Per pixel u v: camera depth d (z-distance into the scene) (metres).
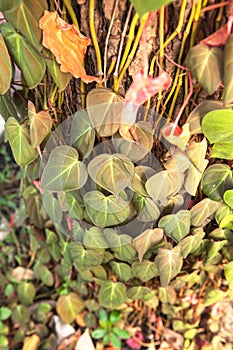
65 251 0.78
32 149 0.61
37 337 0.94
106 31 0.50
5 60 0.52
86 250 0.71
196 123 0.53
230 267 0.70
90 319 0.90
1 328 0.96
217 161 0.62
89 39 0.50
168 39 0.49
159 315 0.90
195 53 0.47
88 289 0.87
